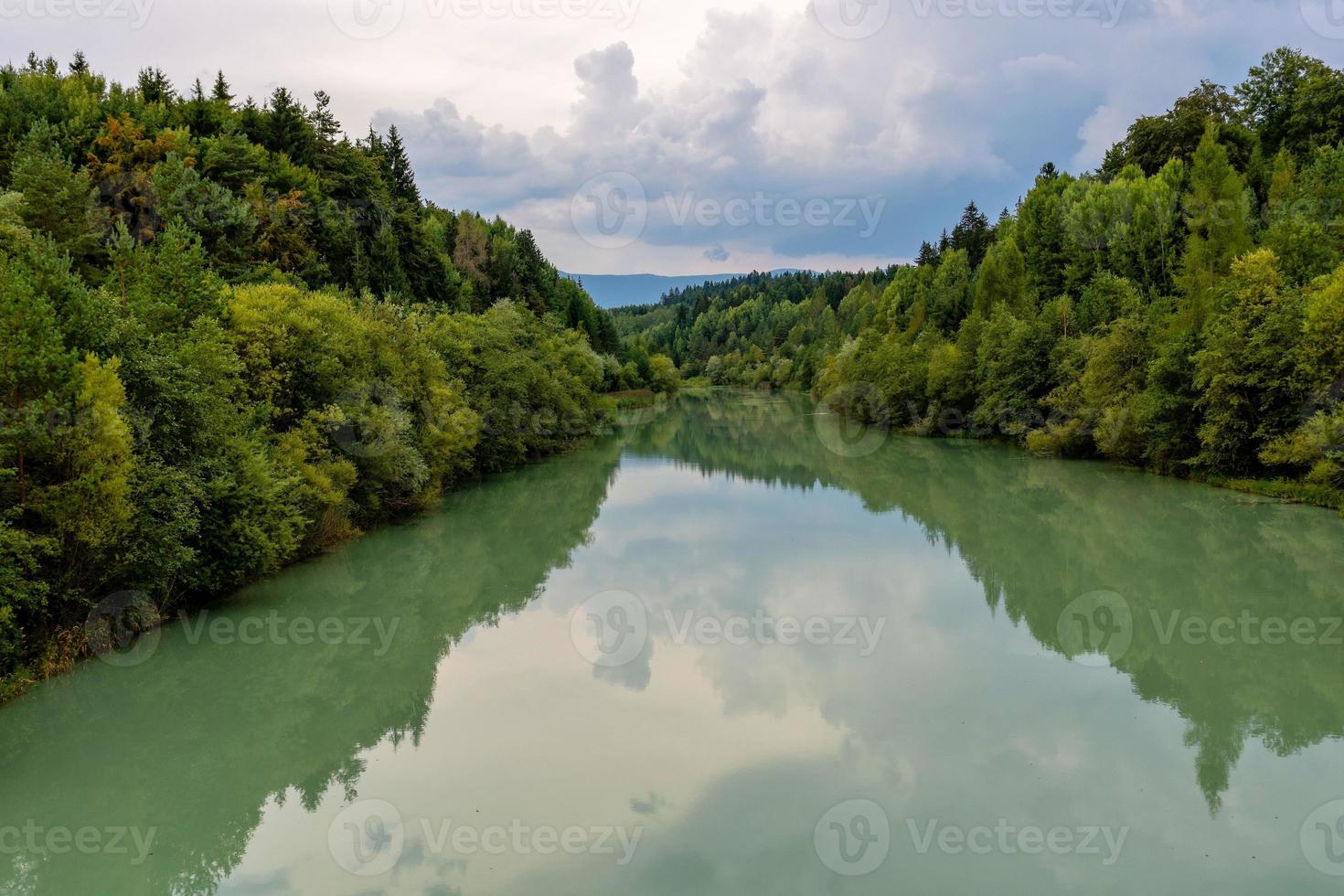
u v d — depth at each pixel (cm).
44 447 1435
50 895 991
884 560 2519
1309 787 1160
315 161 6800
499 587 2267
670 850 1030
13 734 1375
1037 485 3931
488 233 11044
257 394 2377
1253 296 3291
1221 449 3422
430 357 3450
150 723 1449
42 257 1667
